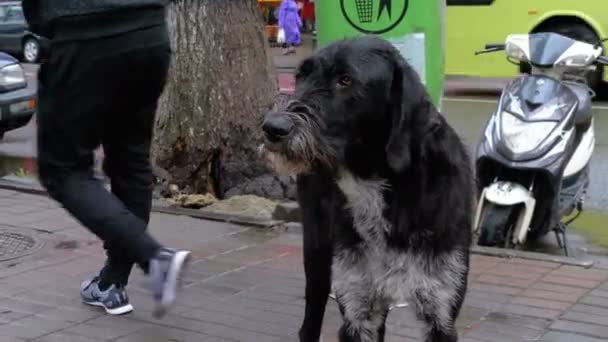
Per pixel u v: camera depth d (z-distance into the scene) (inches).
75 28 142.0
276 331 182.5
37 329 180.9
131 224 130.8
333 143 120.0
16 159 417.1
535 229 248.7
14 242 245.3
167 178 306.0
